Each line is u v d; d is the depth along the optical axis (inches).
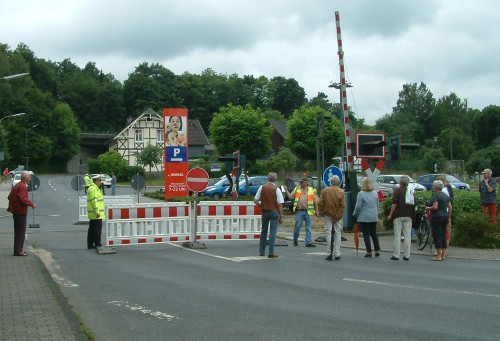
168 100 4921.3
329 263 546.6
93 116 4980.3
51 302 342.6
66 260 577.9
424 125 4985.2
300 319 314.3
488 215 667.4
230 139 2657.5
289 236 824.3
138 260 575.8
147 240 685.9
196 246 680.4
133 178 1275.8
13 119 3878.0
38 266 503.2
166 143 1590.8
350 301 362.6
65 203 1753.2
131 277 467.5
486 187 717.9
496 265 533.3
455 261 562.6
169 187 1595.7
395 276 463.5
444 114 4894.2
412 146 798.5
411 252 634.2
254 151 2684.5
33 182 1092.5
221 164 2903.5
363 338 273.7
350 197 815.1
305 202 701.3
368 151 809.5
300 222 704.4
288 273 482.0
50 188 2591.0
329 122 2829.7
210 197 1681.8
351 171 816.9
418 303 354.6
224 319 316.5
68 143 4197.8
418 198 681.0
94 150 4672.7
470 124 4923.7
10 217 1290.6
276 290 402.9
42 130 4077.3
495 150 2659.9
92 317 327.6
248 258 584.4
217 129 2679.6
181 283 435.8
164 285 427.8
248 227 726.5
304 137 2859.3
